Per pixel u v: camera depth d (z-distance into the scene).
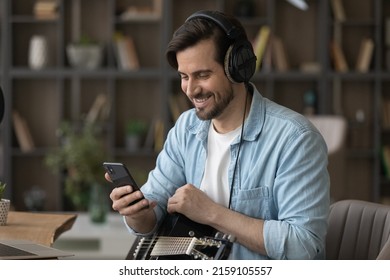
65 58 8.38
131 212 2.54
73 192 6.72
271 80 8.16
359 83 8.50
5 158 8.18
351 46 8.48
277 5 8.45
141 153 8.23
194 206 2.51
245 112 2.63
